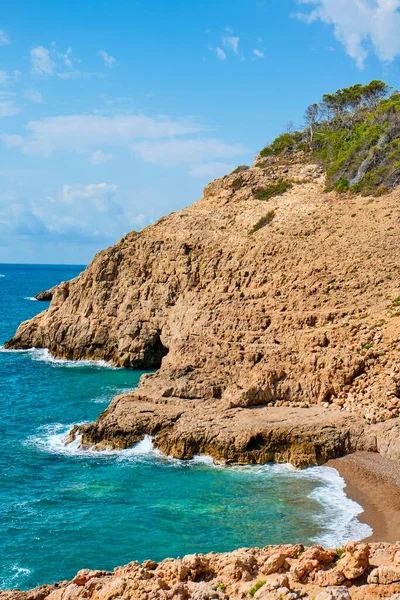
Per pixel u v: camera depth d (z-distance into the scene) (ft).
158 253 276.62
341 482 129.90
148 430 154.10
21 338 303.48
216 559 78.79
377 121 337.72
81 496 127.03
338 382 159.94
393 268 199.82
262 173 329.72
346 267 208.13
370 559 73.46
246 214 289.74
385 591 65.36
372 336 166.71
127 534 110.93
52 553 105.09
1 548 106.63
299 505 120.06
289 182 313.32
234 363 176.35
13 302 570.05
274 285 218.79
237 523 113.60
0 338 351.46
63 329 278.67
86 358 273.13
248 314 198.70
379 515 114.21
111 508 121.29
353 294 193.47
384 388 151.53
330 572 69.31
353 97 410.11
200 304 228.63
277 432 143.43
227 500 123.44
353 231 233.76
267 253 242.99
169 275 266.77
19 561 102.63
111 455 149.59
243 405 161.79
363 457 138.62
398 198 253.44
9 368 254.88
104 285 281.33
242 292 224.94
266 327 192.95
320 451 140.36
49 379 235.81
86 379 236.43
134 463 143.95
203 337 199.00
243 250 253.03
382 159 290.97
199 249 273.13
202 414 156.15
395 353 157.48
